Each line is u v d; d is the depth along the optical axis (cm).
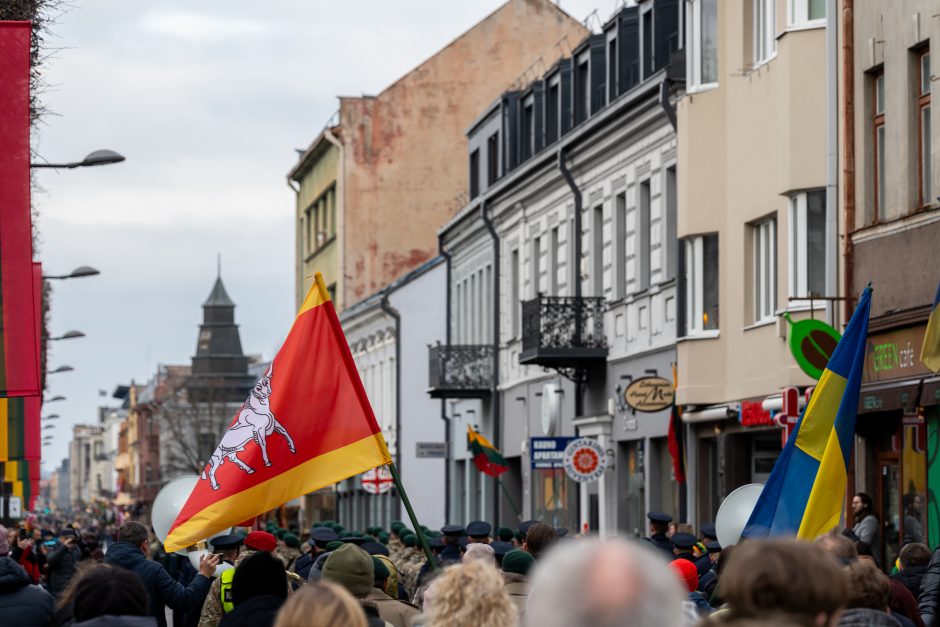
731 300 3831
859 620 1009
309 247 10125
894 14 3075
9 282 1889
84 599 994
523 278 5841
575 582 573
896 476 3102
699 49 3950
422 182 9100
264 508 1557
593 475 3731
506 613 862
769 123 3625
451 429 7081
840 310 3247
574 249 5172
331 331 1583
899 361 3011
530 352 4950
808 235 3447
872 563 1051
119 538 1811
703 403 3919
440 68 9050
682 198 3981
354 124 9081
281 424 1566
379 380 8425
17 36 1891
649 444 4491
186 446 17000
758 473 3881
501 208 6056
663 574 575
